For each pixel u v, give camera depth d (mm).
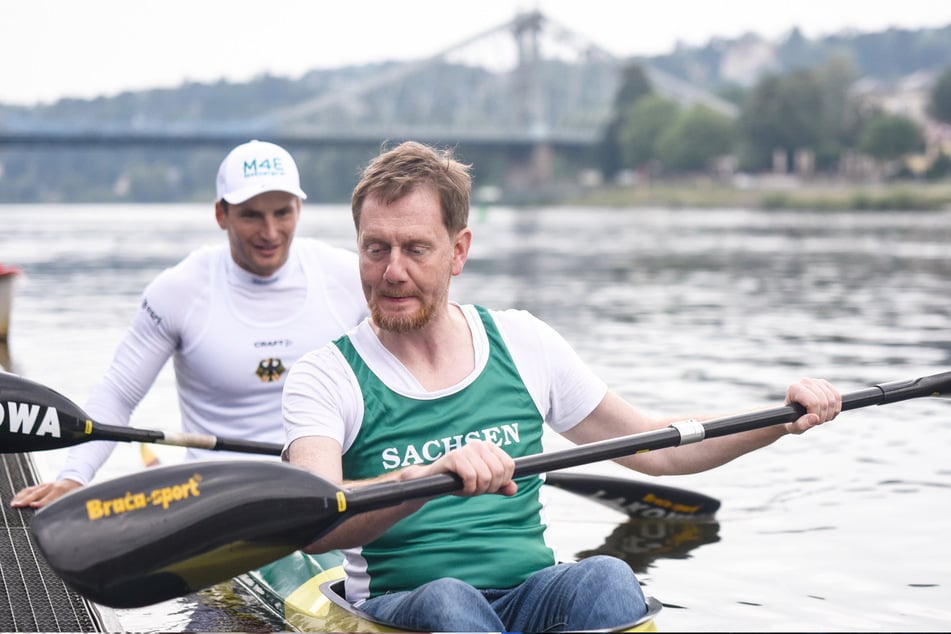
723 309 15078
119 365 4828
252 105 179875
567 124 118438
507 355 3281
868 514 5402
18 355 10422
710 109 101375
